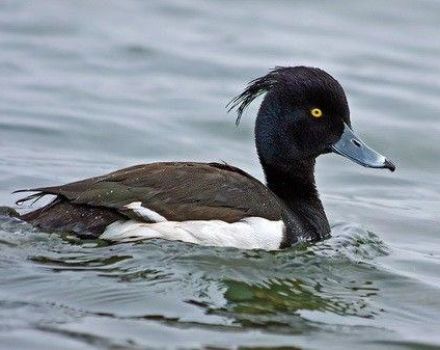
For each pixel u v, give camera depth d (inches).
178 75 862.5
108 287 450.3
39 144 712.4
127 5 1019.9
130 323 419.8
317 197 551.8
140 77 854.5
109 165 686.5
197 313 436.1
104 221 481.7
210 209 491.5
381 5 1021.8
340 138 544.1
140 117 772.6
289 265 498.0
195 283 462.9
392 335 435.5
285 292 471.2
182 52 905.5
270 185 548.1
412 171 724.0
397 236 590.6
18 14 975.6
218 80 852.6
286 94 541.0
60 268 462.0
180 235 484.7
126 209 481.7
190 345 402.3
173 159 713.0
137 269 467.2
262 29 967.0
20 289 442.9
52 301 434.6
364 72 872.9
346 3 1025.5
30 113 762.2
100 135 735.7
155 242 482.6
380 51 919.7
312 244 530.6
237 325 428.5
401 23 985.5
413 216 628.7
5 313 419.8
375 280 501.7
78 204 488.4
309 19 995.9
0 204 577.9
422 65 893.2
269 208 506.0
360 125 780.0
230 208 494.6
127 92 821.9
